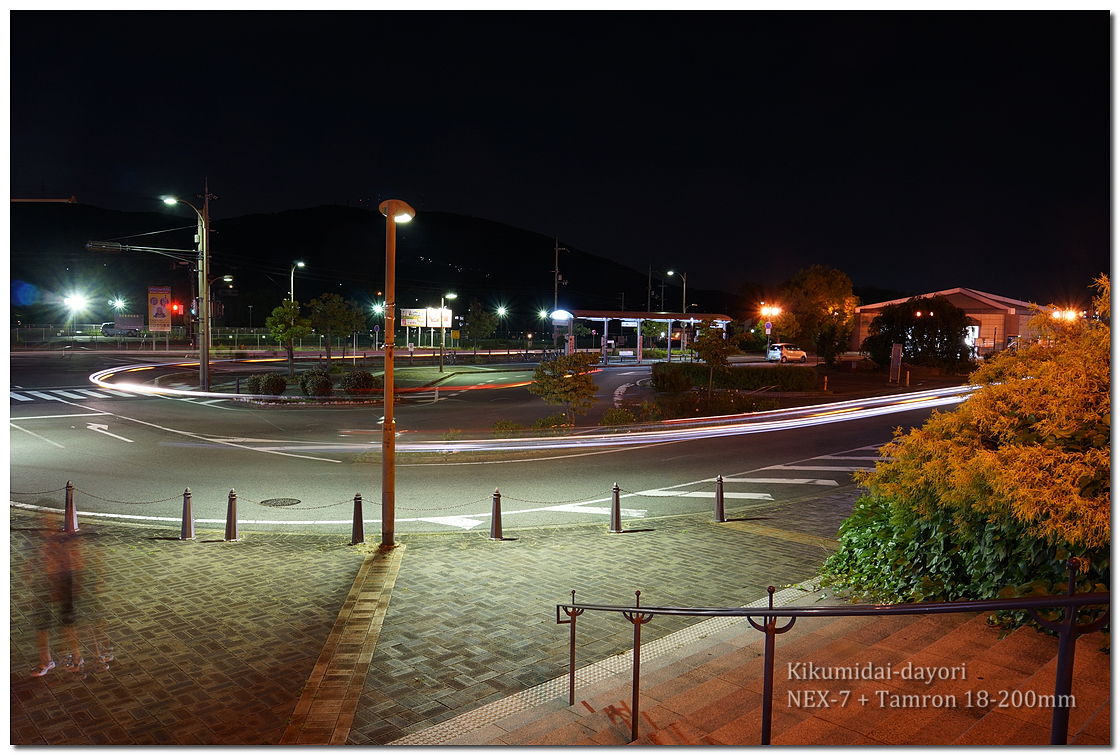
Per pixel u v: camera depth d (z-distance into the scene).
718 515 13.49
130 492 15.70
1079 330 6.99
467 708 6.26
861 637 6.58
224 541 11.86
